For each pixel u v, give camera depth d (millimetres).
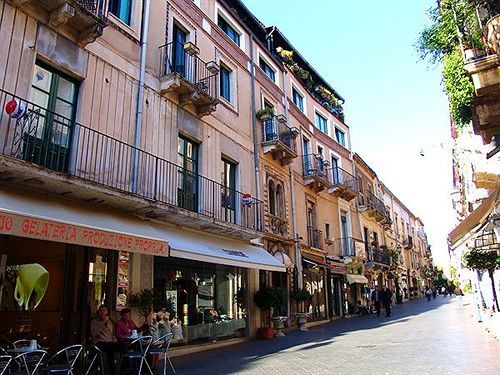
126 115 10781
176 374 8195
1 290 9148
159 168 11586
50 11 8961
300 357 9938
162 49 12539
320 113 26094
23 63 8438
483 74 7770
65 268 9641
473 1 7914
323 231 23250
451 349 9961
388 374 7426
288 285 18094
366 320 21109
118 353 8086
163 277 11453
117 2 11383
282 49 23359
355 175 29750
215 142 14492
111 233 7602
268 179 17984
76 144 9250
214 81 14781
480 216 9867
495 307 18172
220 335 13352
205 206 13344
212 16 15914
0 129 7777
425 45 8844
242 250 13531
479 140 12961
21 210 6906
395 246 43219
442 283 74625
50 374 6469
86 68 9820
